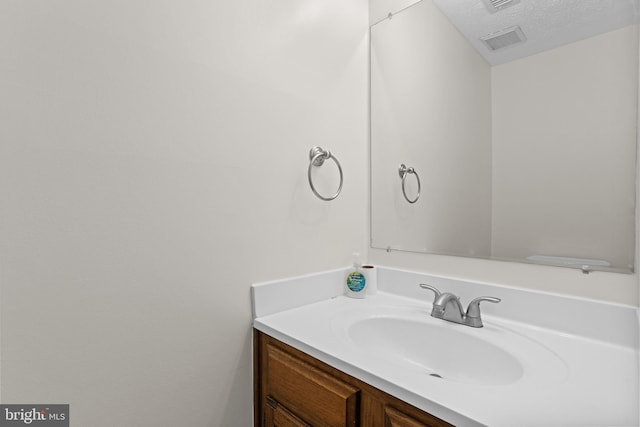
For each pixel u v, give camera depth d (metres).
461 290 1.13
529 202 1.01
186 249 0.90
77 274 0.74
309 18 1.20
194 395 0.93
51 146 0.70
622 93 0.85
